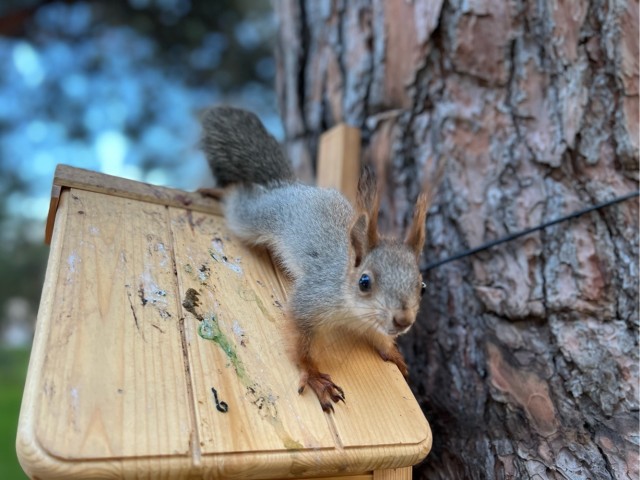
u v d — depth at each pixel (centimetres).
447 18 60
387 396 41
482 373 53
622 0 55
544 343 53
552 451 46
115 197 49
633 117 54
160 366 37
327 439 37
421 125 63
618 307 52
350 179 63
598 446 46
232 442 34
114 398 34
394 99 65
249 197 56
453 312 57
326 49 72
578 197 55
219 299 43
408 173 63
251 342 41
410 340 59
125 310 39
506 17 58
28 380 34
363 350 45
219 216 54
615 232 54
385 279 43
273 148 62
